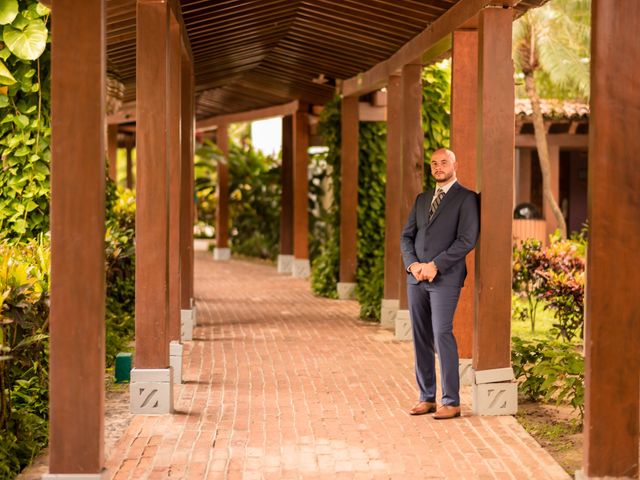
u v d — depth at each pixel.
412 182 8.56
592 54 4.03
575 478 4.13
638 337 4.01
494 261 5.67
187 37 8.13
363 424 5.34
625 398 4.02
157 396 5.57
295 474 4.32
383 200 12.07
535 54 12.26
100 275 3.96
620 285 4.01
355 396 6.12
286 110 15.20
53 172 3.93
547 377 5.41
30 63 7.08
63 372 3.94
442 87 10.52
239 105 16.08
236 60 10.80
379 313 9.95
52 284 3.94
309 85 13.04
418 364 5.66
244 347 8.20
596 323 4.02
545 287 8.40
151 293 5.61
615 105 3.99
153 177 5.67
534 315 9.54
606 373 4.02
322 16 8.34
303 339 8.69
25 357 5.21
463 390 6.41
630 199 4.01
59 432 3.94
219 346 8.25
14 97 7.15
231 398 6.04
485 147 5.67
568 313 7.89
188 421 5.39
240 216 19.70
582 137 14.91
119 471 4.36
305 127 14.85
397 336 8.66
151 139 5.65
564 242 9.72
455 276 5.49
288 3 8.04
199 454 4.66
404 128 8.55
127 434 5.07
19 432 4.58
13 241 7.19
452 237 5.55
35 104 7.19
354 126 11.65
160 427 5.24
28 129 7.17
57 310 3.94
